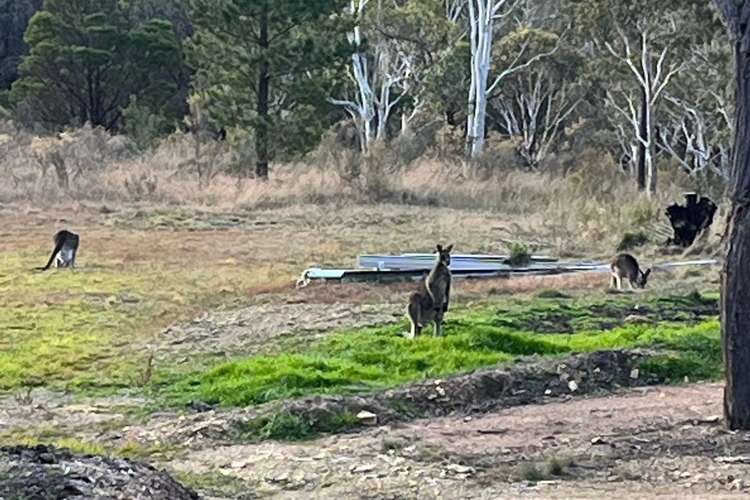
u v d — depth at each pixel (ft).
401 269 89.66
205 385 53.78
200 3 169.58
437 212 149.79
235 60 171.22
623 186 158.81
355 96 225.15
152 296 81.35
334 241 118.62
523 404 50.80
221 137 211.61
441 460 40.19
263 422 45.62
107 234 121.29
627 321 71.97
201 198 151.02
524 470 37.81
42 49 234.99
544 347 61.26
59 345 63.67
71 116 241.96
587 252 111.34
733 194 44.62
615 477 37.37
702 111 187.21
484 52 199.93
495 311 73.72
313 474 38.37
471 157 188.55
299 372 53.36
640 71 178.81
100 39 238.89
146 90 245.45
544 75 225.15
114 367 58.49
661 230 118.21
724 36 164.14
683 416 47.52
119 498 30.35
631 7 168.66
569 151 228.43
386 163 171.22
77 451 38.73
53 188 151.23
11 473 31.60
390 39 218.38
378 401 48.52
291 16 167.84
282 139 172.55
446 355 58.23
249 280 89.56
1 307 76.02
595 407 49.70
